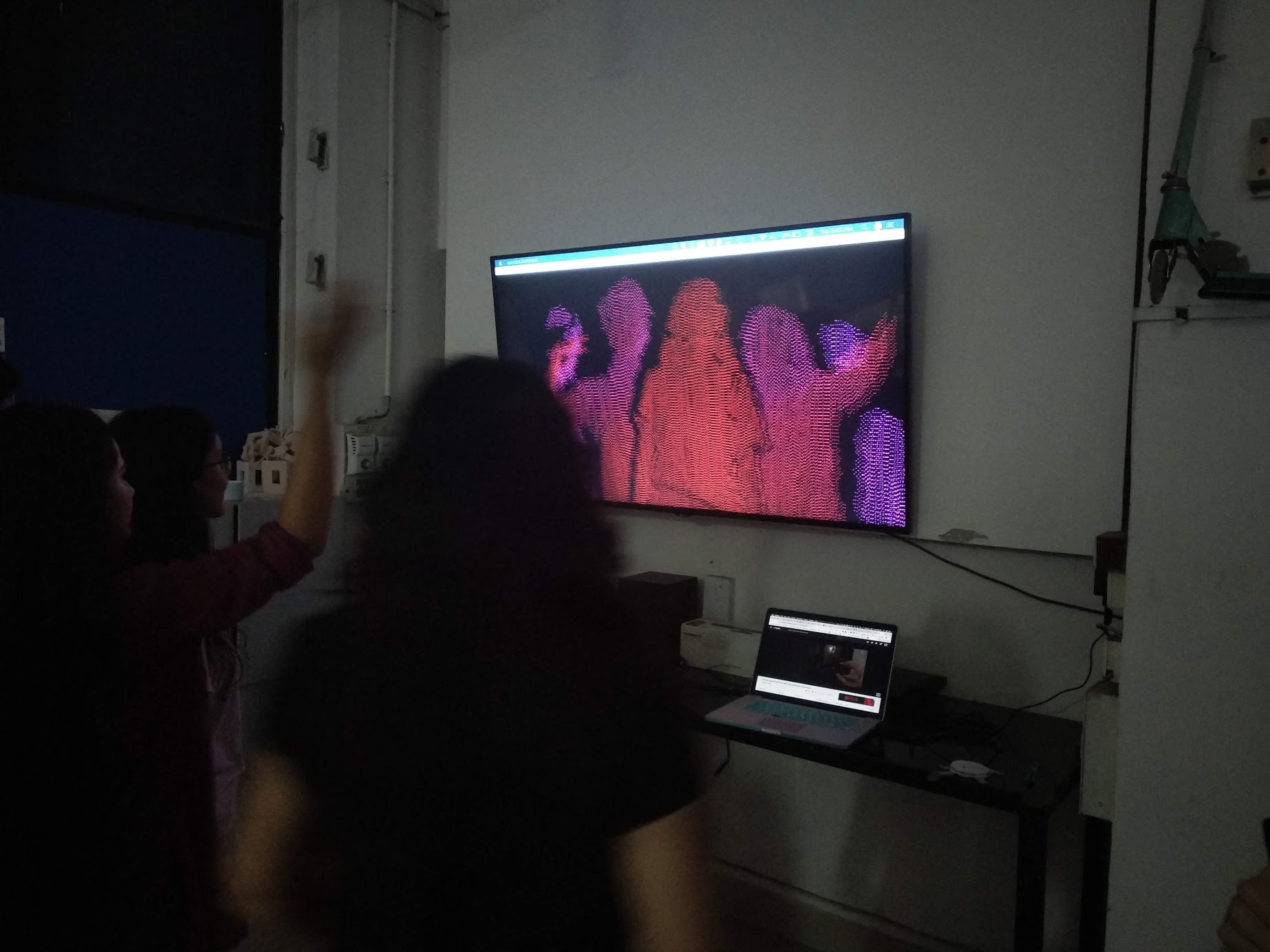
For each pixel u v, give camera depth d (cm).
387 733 73
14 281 313
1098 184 194
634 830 71
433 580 77
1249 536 138
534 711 71
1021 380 205
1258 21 138
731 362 236
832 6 230
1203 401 141
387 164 380
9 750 94
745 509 238
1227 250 140
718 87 252
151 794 106
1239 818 139
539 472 80
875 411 215
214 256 368
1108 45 192
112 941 100
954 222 213
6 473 98
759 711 204
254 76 378
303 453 123
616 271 255
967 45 210
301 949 79
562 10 286
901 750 183
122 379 342
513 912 71
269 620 290
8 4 307
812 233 219
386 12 379
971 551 216
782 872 251
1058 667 204
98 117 331
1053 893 209
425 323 394
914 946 225
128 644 104
